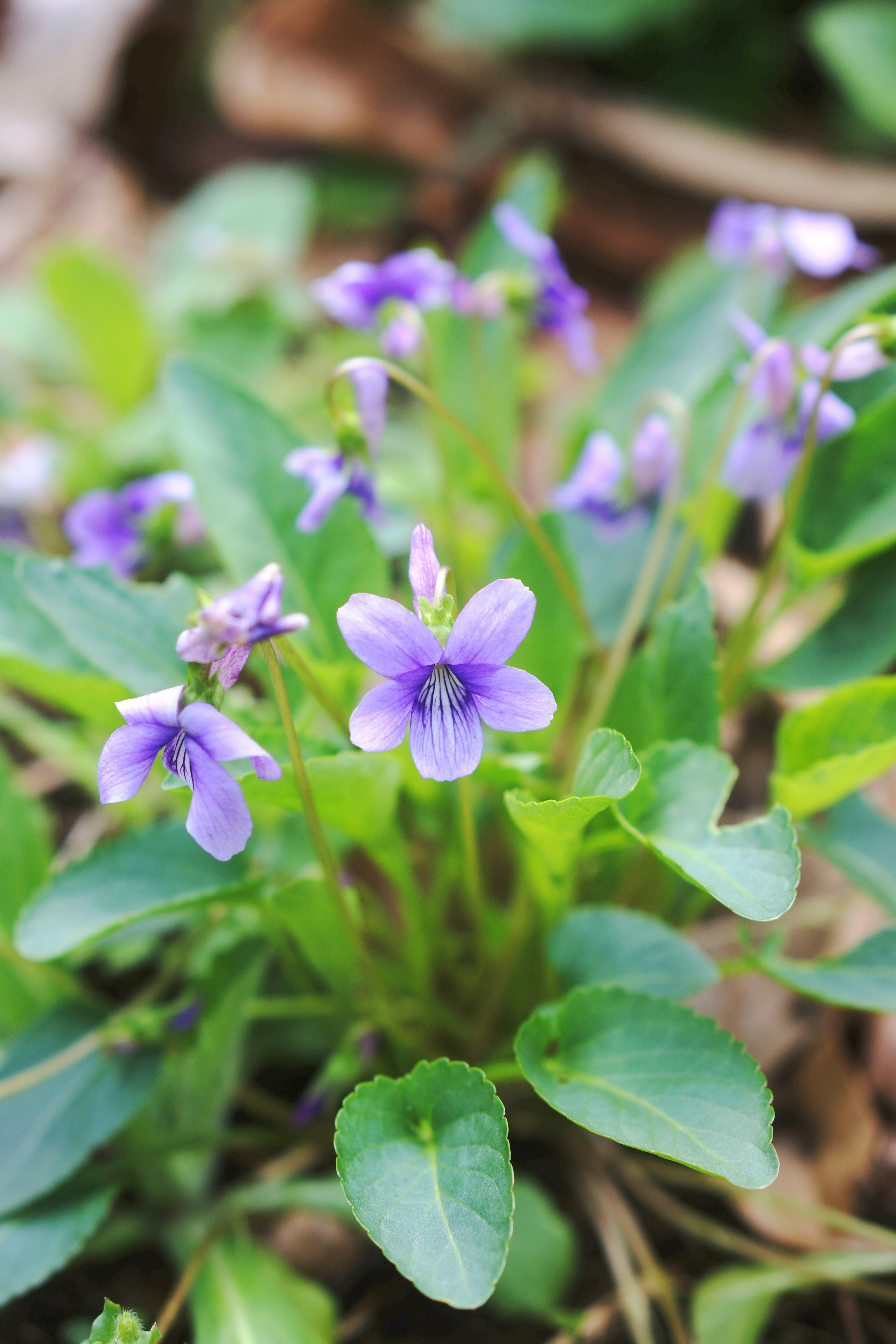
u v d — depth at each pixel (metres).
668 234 0.52
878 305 0.28
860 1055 0.28
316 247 0.56
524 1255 0.25
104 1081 0.25
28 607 0.27
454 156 0.56
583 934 0.25
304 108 0.56
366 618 0.21
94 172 0.60
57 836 0.31
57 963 0.26
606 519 0.29
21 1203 0.24
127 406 0.44
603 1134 0.22
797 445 0.26
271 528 0.27
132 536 0.31
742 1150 0.22
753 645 0.28
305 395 0.43
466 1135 0.22
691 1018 0.23
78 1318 0.26
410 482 0.35
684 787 0.24
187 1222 0.26
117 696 0.26
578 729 0.28
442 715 0.21
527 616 0.21
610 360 0.47
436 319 0.35
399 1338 0.26
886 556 0.27
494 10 0.55
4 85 0.65
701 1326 0.25
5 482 0.35
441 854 0.28
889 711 0.25
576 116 0.54
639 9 0.54
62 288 0.41
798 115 0.58
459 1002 0.28
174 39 0.60
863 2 0.50
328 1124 0.27
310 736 0.24
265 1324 0.24
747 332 0.27
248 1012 0.26
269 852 0.26
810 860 0.30
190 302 0.46
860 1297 0.26
